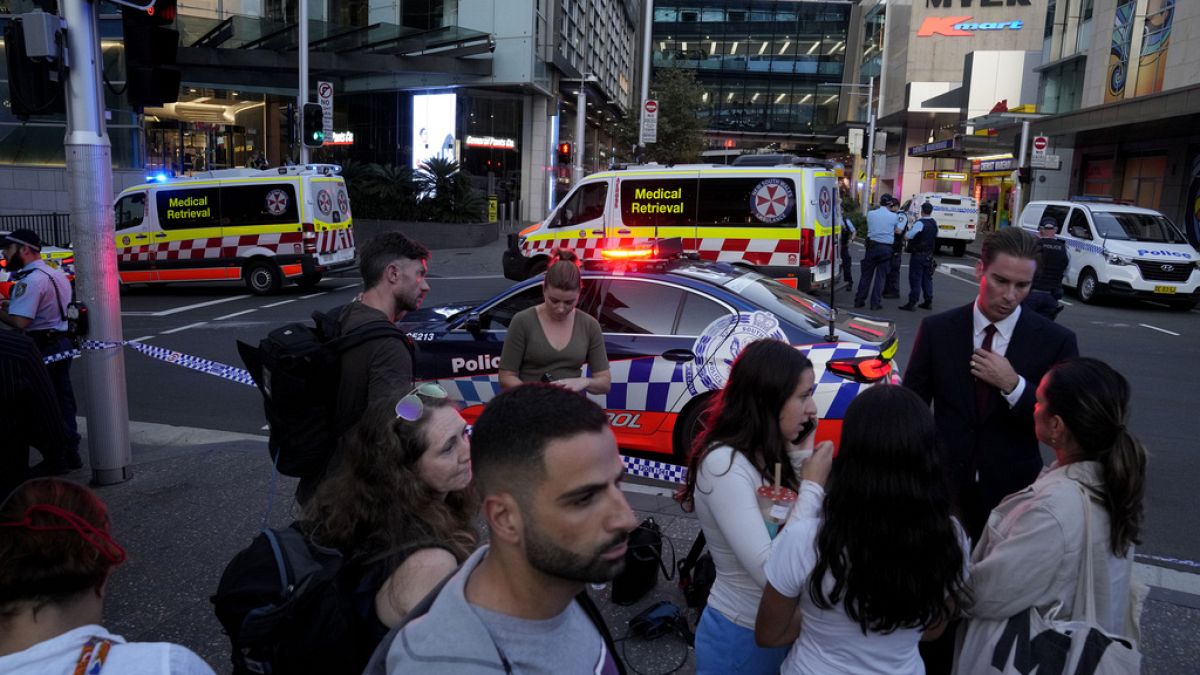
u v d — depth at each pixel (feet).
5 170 71.15
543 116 101.96
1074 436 7.12
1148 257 49.70
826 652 6.61
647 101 67.10
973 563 7.38
